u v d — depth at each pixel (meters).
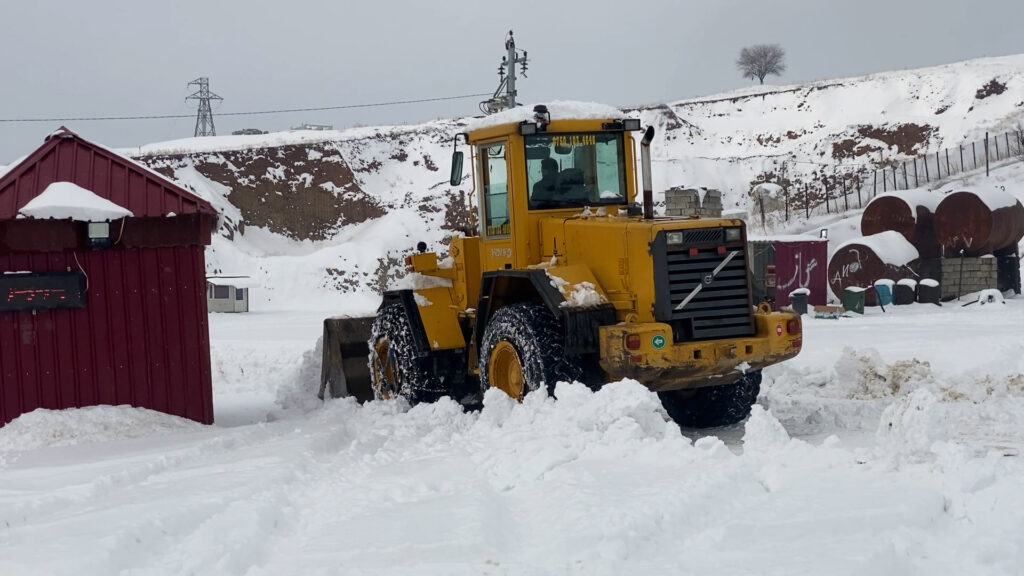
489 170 9.88
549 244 9.23
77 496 6.27
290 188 56.03
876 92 62.84
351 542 4.88
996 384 10.55
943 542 4.48
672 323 8.17
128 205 9.33
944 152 51.03
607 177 9.66
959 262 28.61
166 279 9.69
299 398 11.75
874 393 10.98
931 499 4.91
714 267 8.30
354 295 44.50
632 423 6.85
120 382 9.46
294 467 6.91
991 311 24.36
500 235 9.73
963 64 64.56
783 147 61.28
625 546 4.46
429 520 5.14
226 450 8.04
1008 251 29.89
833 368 12.07
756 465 6.00
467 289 10.21
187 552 4.85
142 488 6.36
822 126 61.75
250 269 45.25
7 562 4.70
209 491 6.12
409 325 10.21
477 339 9.57
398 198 56.78
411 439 8.21
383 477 6.45
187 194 9.59
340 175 57.06
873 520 4.67
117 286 9.48
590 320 8.20
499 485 6.02
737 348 8.12
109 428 8.91
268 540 5.13
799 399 10.61
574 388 7.43
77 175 9.31
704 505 5.06
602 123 9.50
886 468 5.64
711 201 24.50
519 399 8.60
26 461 7.80
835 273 28.53
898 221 28.94
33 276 9.03
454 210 51.06
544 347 8.24
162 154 55.38
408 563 4.55
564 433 6.99
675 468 5.98
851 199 47.25
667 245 8.12
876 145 56.41
